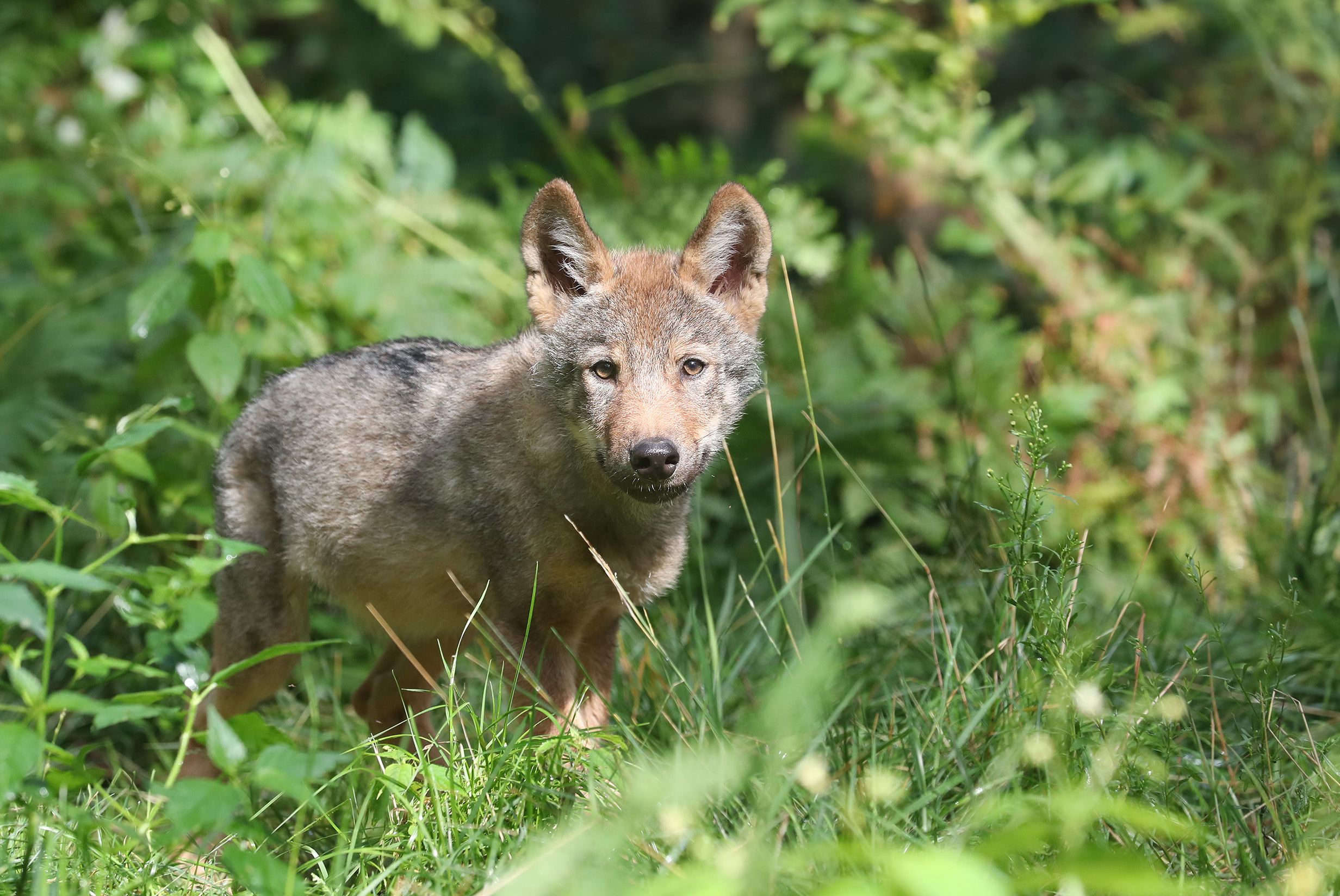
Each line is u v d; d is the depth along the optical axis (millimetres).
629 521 7742
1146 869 4305
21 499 5719
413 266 11227
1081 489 10938
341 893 5699
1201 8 14703
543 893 5031
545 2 21531
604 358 7422
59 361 10312
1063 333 12531
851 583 8938
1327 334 12992
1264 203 13562
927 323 12328
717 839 5688
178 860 6332
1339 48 13688
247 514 8570
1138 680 6664
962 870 3627
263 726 5676
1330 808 5965
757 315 8047
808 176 16016
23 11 13281
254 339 9891
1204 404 12164
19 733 4891
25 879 5285
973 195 13664
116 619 9391
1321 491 9961
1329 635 8531
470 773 6355
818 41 14477
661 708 7199
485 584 7941
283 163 11797
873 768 6000
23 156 12570
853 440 10523
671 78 15867
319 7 17281
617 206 12820
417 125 13055
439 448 7941
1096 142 15172
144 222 11352
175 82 13523
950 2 13984
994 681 6906
